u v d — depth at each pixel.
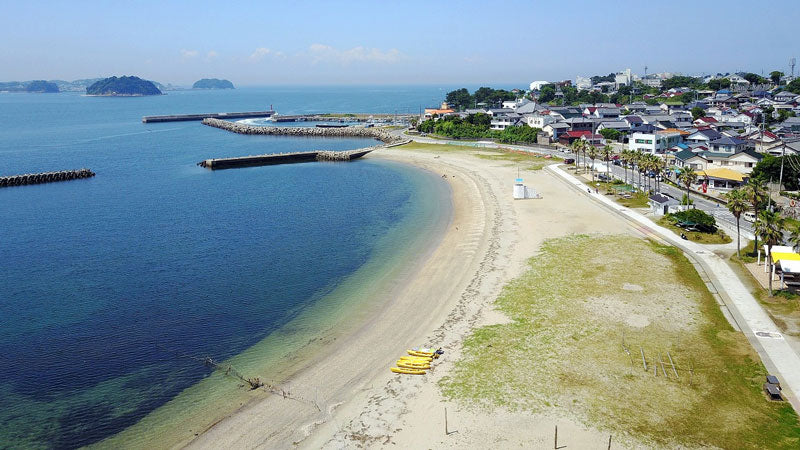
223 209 117.56
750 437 39.69
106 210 117.62
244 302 67.62
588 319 58.53
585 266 73.94
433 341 56.12
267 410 46.12
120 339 58.38
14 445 42.16
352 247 89.00
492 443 40.22
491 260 78.88
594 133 195.50
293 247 89.38
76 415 45.81
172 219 108.88
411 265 79.62
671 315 58.91
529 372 48.97
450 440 40.81
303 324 61.59
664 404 43.94
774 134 163.25
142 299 68.62
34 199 129.50
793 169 113.25
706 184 118.56
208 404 47.19
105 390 49.28
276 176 159.38
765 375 47.28
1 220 109.06
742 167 127.75
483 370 49.75
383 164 176.88
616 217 98.44
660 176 128.50
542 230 92.06
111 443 42.44
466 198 122.44
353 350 55.53
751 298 62.56
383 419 43.97
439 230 97.69
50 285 73.38
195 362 53.84
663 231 88.69
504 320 59.38
